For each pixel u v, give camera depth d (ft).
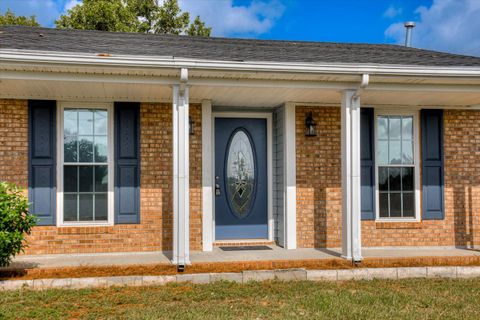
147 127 27.20
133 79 21.88
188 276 20.81
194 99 27.40
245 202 30.01
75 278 20.10
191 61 20.94
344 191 24.04
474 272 22.71
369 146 29.22
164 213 27.17
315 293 19.01
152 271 21.83
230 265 22.68
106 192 26.89
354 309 16.87
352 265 23.56
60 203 26.30
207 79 22.66
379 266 23.70
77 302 17.66
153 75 21.93
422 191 29.60
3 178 25.64
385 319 15.87
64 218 26.48
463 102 28.53
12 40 23.15
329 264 23.59
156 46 25.30
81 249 26.22
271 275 21.56
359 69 22.31
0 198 20.36
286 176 28.37
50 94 25.27
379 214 29.50
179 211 22.27
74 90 24.18
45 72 21.07
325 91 24.72
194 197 27.53
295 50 27.48
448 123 30.09
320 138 28.84
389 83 23.91
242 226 29.89
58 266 22.29
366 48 31.45
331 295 18.71
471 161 30.12
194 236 27.45
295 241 28.30
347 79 23.20
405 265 23.98
